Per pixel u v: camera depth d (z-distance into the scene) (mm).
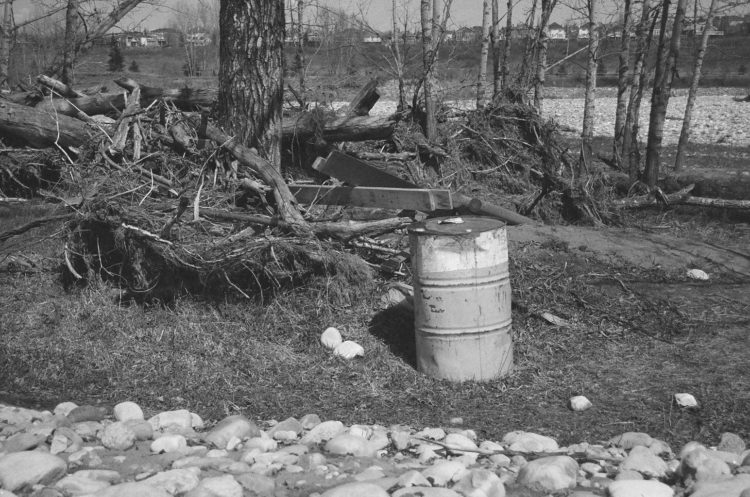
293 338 7039
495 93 15023
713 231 11016
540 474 4168
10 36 17109
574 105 39438
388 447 4941
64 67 15789
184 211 7715
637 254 9242
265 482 3984
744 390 6094
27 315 7348
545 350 6977
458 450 4785
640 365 6680
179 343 6918
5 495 3740
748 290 8352
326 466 4336
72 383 6320
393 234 8844
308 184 9273
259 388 6273
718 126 29828
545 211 11273
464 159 12977
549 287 7961
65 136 11367
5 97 13016
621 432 5438
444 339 6301
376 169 8133
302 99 13555
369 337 7047
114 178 8641
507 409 5859
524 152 13219
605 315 7578
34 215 10039
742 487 3867
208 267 7316
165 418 5230
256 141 9438
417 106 13234
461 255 6203
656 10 16406
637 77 16781
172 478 3904
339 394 6176
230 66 9414
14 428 4914
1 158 11406
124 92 12461
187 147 9547
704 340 7160
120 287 7762
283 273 7418
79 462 4344
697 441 5285
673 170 14594
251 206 8883
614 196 12305
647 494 3932
